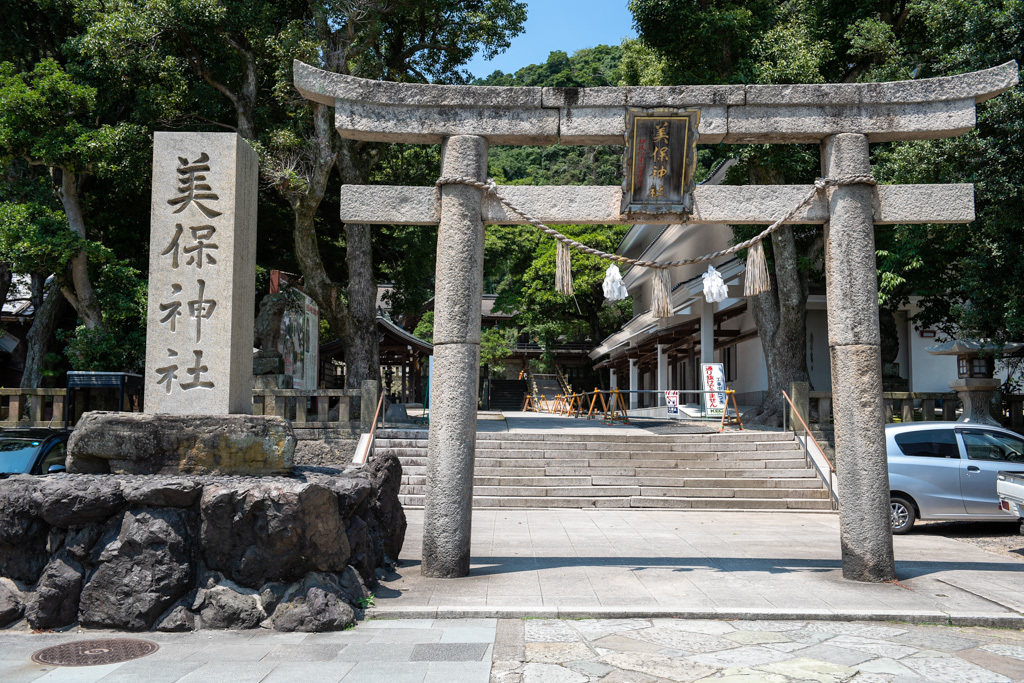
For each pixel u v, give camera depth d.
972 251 12.69
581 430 16.97
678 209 7.46
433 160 22.31
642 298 34.12
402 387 35.38
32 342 20.25
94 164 15.97
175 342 6.74
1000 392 13.79
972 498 10.28
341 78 7.38
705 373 19.39
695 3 16.78
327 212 23.52
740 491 13.01
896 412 16.02
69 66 16.53
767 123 7.42
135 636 5.48
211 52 18.25
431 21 19.38
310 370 19.56
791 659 5.02
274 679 4.54
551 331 36.12
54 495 5.61
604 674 4.70
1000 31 11.34
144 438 6.33
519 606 6.15
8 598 5.72
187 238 6.83
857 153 7.33
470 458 7.34
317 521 5.84
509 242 33.00
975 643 5.46
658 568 7.67
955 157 11.50
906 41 16.91
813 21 17.05
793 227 18.28
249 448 6.46
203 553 5.84
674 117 7.16
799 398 15.04
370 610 6.04
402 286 23.80
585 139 7.60
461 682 4.52
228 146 6.91
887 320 18.67
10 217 15.35
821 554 8.52
